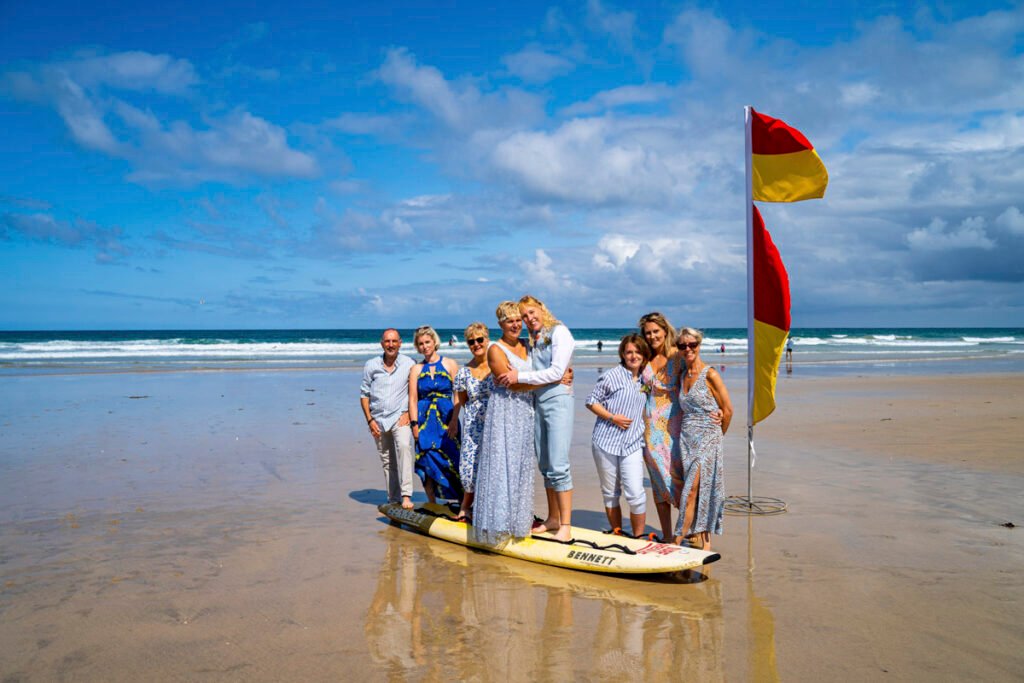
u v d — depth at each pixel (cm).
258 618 411
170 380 2150
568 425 533
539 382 510
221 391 1811
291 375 2389
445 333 9319
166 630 393
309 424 1220
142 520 620
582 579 482
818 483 754
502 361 518
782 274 636
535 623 406
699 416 491
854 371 2712
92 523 609
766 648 369
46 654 362
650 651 367
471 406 578
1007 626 391
